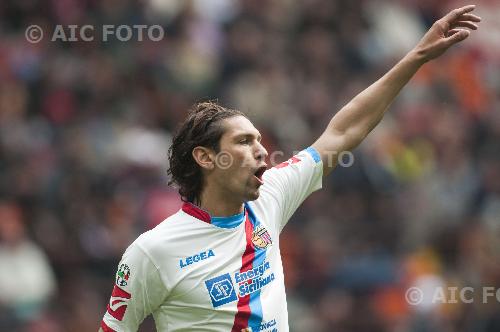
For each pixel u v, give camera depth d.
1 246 26.66
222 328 11.05
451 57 40.56
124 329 11.23
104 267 27.89
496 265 28.80
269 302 11.21
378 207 30.86
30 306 26.44
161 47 35.97
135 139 31.88
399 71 12.16
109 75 34.41
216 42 37.59
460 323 28.00
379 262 29.20
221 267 11.12
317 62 37.47
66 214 28.75
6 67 33.94
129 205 29.12
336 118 12.36
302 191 12.09
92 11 35.91
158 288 11.12
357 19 39.62
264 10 38.69
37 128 32.31
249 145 11.31
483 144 37.28
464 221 31.58
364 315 28.20
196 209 11.30
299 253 28.89
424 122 35.69
